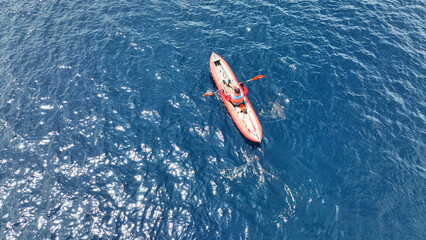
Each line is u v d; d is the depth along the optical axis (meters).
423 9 28.69
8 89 20.38
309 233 14.45
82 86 20.73
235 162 17.03
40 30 25.03
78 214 14.49
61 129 18.14
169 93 20.56
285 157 17.41
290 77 21.98
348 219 14.99
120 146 17.42
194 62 22.91
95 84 20.89
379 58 23.73
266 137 18.31
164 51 23.58
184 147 17.56
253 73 22.19
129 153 17.11
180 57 23.19
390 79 22.23
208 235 14.12
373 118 19.64
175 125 18.69
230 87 20.41
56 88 20.56
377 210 15.38
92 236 13.80
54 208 14.67
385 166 17.28
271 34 25.34
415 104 20.67
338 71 22.56
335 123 19.27
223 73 21.38
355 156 17.66
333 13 27.81
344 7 28.53
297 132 18.64
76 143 17.47
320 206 15.41
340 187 16.25
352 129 19.02
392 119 19.69
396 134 18.88
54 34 24.72
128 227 14.16
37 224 14.09
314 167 17.03
